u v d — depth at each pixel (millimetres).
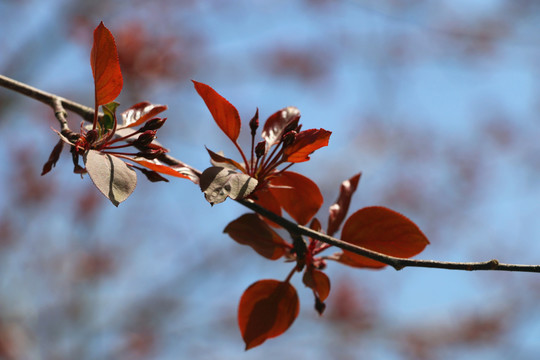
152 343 2367
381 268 898
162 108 885
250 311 899
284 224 879
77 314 2361
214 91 865
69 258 2463
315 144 870
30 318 2289
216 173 854
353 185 924
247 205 883
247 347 896
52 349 2289
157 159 891
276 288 901
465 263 854
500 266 850
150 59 2150
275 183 908
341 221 914
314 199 910
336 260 910
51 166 870
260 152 873
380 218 890
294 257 905
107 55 859
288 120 895
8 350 2146
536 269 846
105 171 842
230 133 876
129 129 884
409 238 889
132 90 2154
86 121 933
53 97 928
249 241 898
